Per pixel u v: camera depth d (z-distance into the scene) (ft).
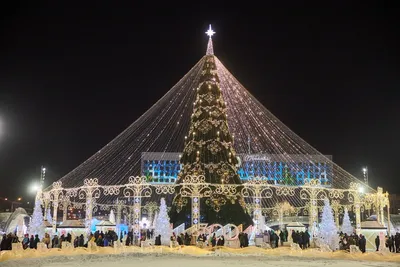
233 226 116.57
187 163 129.80
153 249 100.37
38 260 79.82
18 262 75.97
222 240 107.14
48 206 128.98
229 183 126.82
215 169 126.93
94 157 137.49
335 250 103.60
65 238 109.40
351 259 90.99
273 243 110.52
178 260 81.66
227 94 150.92
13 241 101.55
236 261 80.69
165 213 111.24
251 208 143.74
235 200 124.57
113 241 108.88
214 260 82.23
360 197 122.11
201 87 136.36
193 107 137.49
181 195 117.80
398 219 167.84
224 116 134.51
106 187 116.57
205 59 141.28
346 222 133.69
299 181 179.42
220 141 130.62
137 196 114.73
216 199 123.03
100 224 131.75
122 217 193.47
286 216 185.88
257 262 79.30
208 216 122.11
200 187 114.52
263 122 159.63
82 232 120.06
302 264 77.10
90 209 116.06
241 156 183.62
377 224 120.47
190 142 132.16
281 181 182.19
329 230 110.32
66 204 125.90
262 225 125.59
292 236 114.01
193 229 112.06
